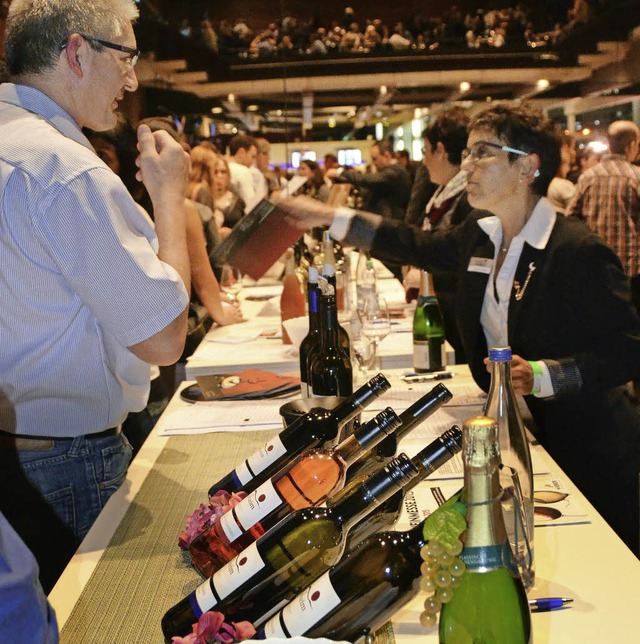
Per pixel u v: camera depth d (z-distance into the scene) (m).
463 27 8.29
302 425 1.12
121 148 3.19
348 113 8.73
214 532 1.03
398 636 0.93
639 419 1.93
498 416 1.12
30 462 1.62
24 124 1.49
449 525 0.71
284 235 2.68
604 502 1.93
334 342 1.55
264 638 0.78
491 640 0.77
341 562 0.79
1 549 0.74
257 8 8.16
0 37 3.71
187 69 7.78
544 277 1.89
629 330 1.80
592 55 7.77
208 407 1.95
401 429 1.03
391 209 4.88
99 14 1.55
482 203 1.94
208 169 5.35
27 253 1.47
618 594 1.00
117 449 1.72
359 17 9.02
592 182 4.81
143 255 1.45
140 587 1.09
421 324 2.18
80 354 1.57
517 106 1.91
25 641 0.72
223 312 3.08
